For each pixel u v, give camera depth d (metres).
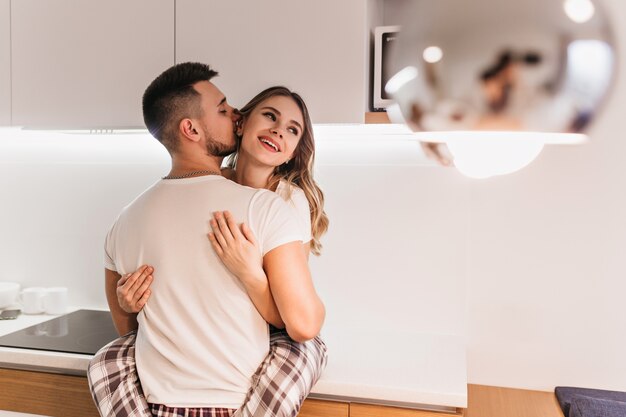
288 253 1.13
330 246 1.88
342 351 1.61
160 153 1.97
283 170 1.47
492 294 1.77
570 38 0.40
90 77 1.62
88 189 2.05
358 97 1.43
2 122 1.71
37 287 2.12
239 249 1.09
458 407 1.31
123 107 1.60
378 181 1.83
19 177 2.12
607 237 1.69
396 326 1.84
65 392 1.50
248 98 1.50
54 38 1.65
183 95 1.20
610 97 0.42
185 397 1.13
